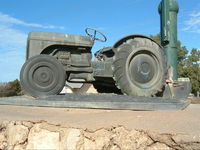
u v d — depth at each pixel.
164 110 5.40
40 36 7.04
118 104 5.54
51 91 6.62
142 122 4.34
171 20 8.70
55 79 6.67
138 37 7.20
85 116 4.96
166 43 8.78
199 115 4.84
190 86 7.94
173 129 3.88
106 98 5.98
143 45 7.04
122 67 6.86
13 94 30.62
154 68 7.20
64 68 7.09
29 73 6.54
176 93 7.75
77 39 7.28
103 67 7.05
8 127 4.83
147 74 7.09
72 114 5.21
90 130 4.19
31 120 4.71
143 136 3.91
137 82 7.04
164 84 7.28
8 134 4.83
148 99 5.90
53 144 4.46
